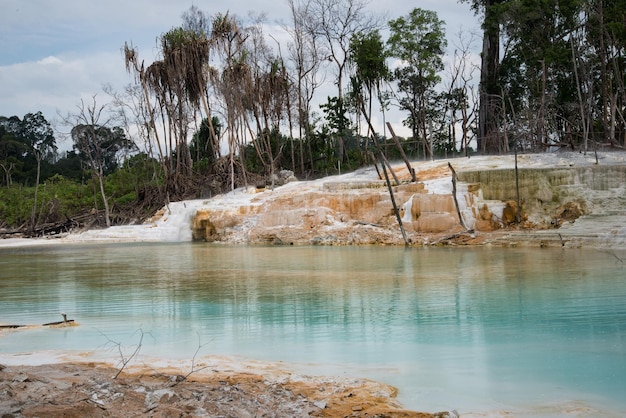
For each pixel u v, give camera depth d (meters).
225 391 7.75
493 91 46.75
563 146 38.56
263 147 51.00
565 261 19.31
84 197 55.22
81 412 6.83
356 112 47.44
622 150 34.81
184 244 33.34
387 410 7.03
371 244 27.52
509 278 16.41
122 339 11.02
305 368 8.92
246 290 15.89
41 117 107.94
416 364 9.03
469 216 27.34
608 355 9.26
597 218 25.44
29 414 6.71
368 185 32.22
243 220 33.31
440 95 49.84
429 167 33.34
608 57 41.41
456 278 16.72
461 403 7.38
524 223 26.56
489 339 10.36
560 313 12.15
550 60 40.66
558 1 41.16
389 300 13.93
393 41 46.88
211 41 47.38
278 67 50.78
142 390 7.75
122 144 68.56
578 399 7.45
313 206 31.23
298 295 14.91
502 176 28.14
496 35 47.41
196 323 12.20
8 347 10.56
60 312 13.73
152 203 47.62
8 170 74.50
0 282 18.92
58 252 30.47
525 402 7.38
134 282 18.12
